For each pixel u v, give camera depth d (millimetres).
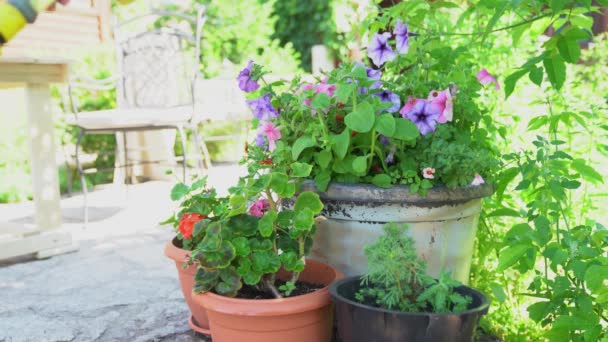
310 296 1504
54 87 5047
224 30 6531
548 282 1613
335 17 6770
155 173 5117
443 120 1676
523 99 2410
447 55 1971
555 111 2246
